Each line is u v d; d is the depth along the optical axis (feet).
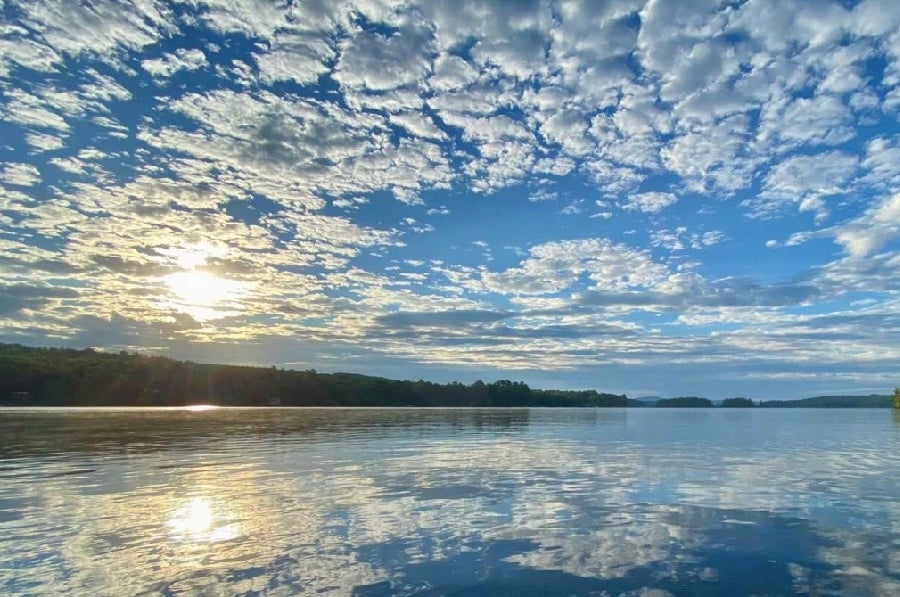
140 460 64.13
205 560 26.50
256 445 83.97
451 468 58.95
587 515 36.42
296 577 24.39
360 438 100.53
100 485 46.73
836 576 25.29
